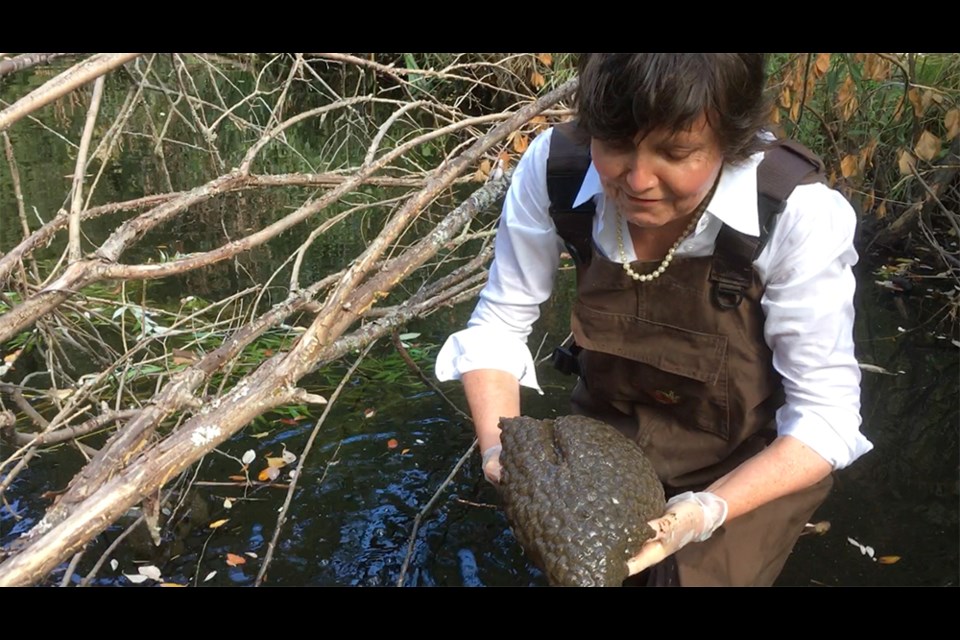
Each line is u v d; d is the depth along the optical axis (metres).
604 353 1.50
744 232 1.26
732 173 1.25
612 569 1.16
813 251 1.27
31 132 5.98
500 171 2.10
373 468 2.20
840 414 1.34
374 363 2.78
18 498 2.05
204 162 5.28
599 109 1.06
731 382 1.42
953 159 3.55
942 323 3.07
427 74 2.86
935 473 2.09
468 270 2.37
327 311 1.26
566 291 3.38
